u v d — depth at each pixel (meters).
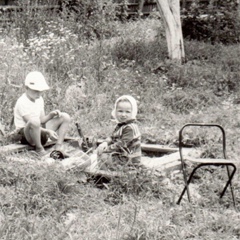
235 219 5.75
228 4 20.16
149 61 13.98
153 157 8.40
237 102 12.17
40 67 12.02
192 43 17.77
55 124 8.38
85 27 16.33
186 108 11.44
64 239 5.23
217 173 7.23
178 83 12.77
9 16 17.06
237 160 7.86
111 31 17.25
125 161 6.91
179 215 5.72
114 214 5.83
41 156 7.97
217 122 10.10
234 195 6.47
